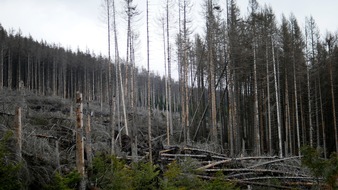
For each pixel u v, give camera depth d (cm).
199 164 1387
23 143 964
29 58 5716
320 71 3362
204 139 2734
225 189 1009
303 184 1295
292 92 3262
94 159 1005
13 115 1150
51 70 6253
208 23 2477
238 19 2520
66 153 1166
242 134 3127
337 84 3212
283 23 3209
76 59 6456
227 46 2422
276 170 1430
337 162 868
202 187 1013
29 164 898
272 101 3319
